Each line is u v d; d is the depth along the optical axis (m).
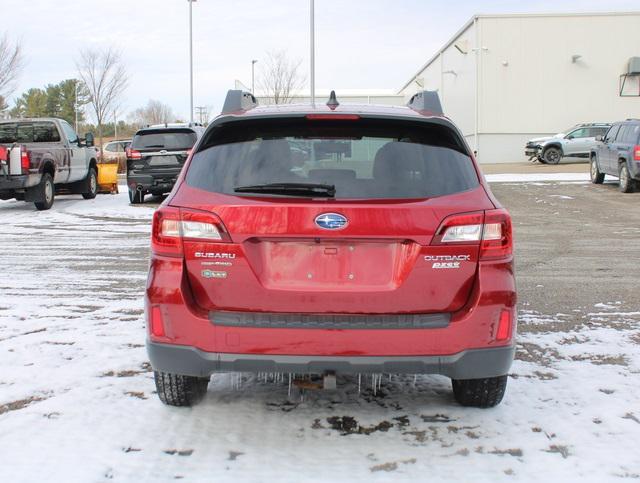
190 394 3.95
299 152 3.56
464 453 3.45
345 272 3.32
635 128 18.47
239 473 3.23
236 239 3.32
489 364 3.38
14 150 14.62
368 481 3.15
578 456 3.40
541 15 35.38
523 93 35.94
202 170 3.55
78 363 4.82
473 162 3.63
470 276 3.37
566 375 4.55
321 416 3.92
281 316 3.34
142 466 3.30
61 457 3.39
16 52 28.47
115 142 37.38
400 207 3.30
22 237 11.73
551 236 11.70
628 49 35.44
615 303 6.64
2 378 4.51
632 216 14.50
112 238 11.62
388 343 3.30
